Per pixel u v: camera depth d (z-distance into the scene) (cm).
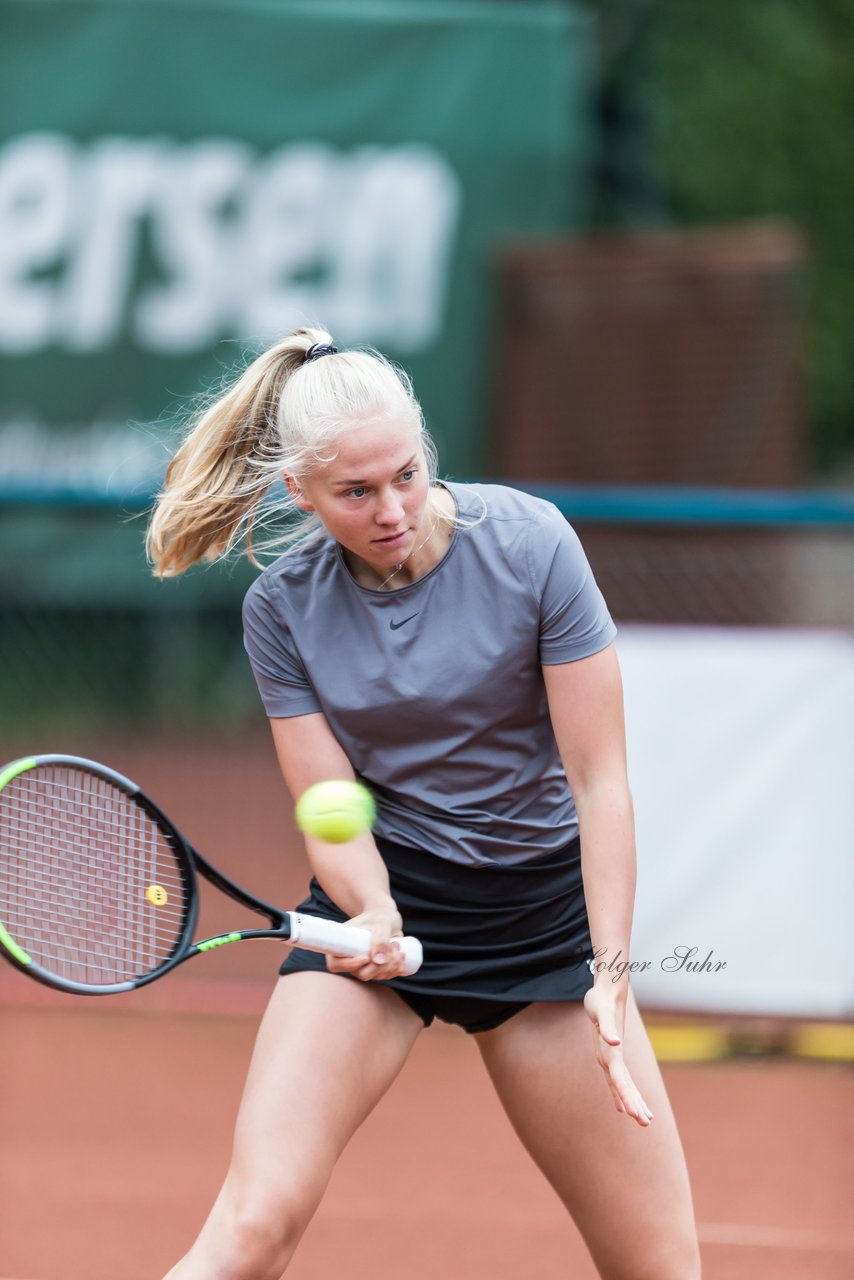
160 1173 1673
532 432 4094
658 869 2086
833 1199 1620
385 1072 981
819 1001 2075
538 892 1012
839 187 5103
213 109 3994
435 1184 1667
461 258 4069
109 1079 1992
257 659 1029
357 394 916
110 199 4000
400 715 990
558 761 1022
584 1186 993
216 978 2353
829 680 2061
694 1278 989
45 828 1029
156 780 3228
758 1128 1845
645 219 4947
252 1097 950
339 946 955
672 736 2084
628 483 4112
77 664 3966
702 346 4103
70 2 3941
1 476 4028
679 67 5009
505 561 972
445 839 1009
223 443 1014
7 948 938
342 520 930
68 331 4012
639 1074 980
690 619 2441
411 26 4006
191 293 4025
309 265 4038
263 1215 909
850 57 5131
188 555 1053
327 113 4016
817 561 2450
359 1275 1423
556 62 4053
